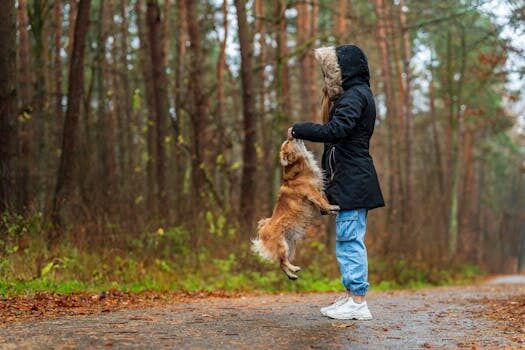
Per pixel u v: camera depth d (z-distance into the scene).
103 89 18.61
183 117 16.55
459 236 28.95
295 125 5.19
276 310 6.46
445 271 19.69
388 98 22.62
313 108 19.62
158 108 14.02
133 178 12.73
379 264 16.38
